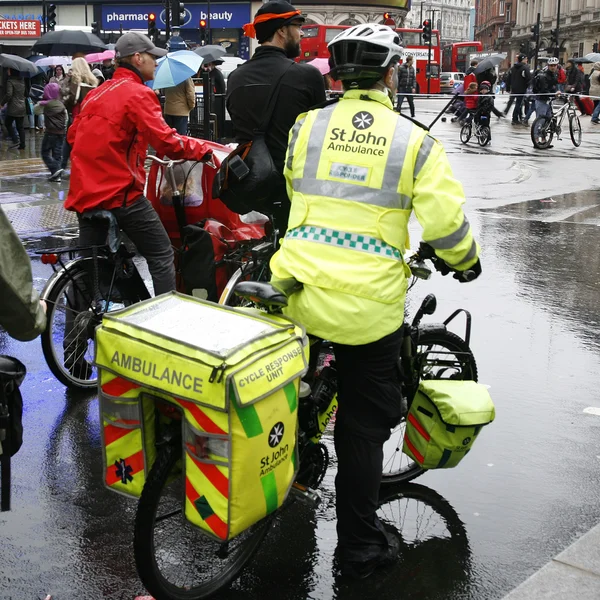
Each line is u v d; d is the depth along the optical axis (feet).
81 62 43.39
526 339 20.62
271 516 10.75
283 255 10.55
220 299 15.81
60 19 199.31
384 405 10.75
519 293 24.56
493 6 429.79
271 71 15.43
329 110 10.61
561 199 41.01
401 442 14.14
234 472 9.02
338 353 10.71
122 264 17.12
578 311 22.86
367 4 229.86
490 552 11.68
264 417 9.15
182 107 47.42
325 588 10.85
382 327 10.21
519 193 42.86
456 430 12.19
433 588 10.85
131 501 12.98
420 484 13.57
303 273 10.23
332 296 10.10
